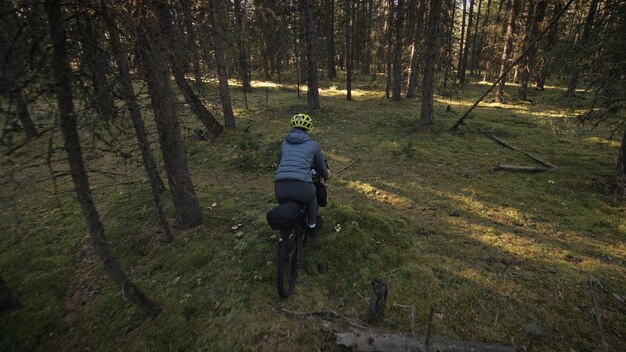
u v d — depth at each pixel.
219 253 4.73
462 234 5.31
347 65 20.08
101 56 3.29
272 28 16.17
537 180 7.58
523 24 18.69
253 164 8.67
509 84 28.78
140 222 5.76
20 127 2.71
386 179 7.76
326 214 5.46
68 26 3.20
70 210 6.56
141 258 4.79
